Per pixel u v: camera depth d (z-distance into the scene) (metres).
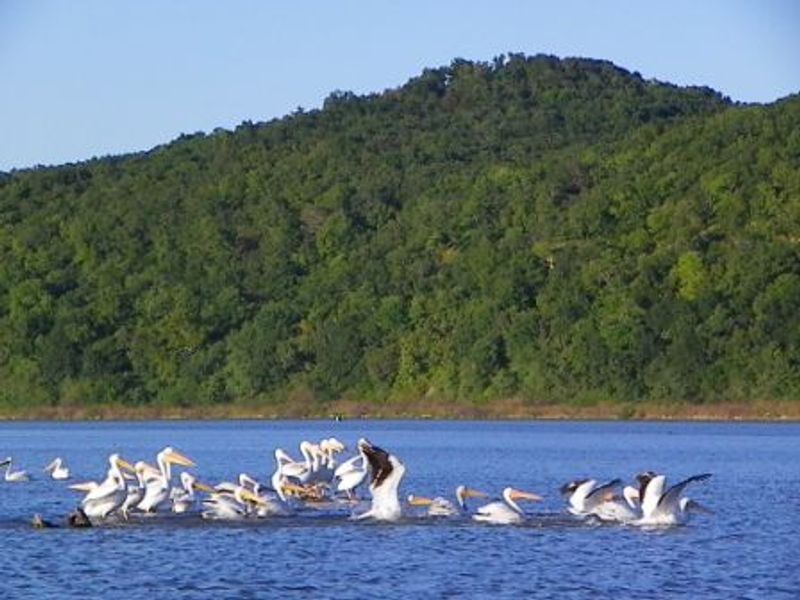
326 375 137.25
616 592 38.06
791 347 125.38
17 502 58.78
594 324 129.62
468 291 136.88
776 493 62.75
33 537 45.81
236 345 141.25
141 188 173.12
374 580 39.25
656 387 127.50
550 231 140.38
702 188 138.62
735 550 44.06
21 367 143.88
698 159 143.75
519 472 76.12
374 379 135.38
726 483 68.38
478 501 59.09
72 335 143.62
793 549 44.25
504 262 136.88
